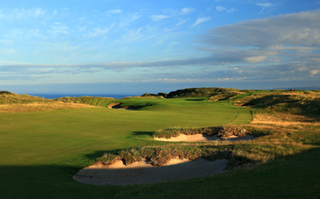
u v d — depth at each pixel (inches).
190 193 364.8
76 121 1259.8
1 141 803.4
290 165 489.1
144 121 1379.2
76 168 576.1
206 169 631.2
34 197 383.6
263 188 340.2
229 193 338.0
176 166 642.2
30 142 804.0
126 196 391.9
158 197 365.4
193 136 1026.1
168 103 2738.7
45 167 553.6
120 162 637.9
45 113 1425.9
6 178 478.6
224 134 1010.1
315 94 2442.2
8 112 1338.6
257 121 1524.4
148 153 669.9
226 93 3284.9
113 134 983.0
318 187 305.9
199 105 2556.6
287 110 2049.7
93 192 421.1
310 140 841.5
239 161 609.6
